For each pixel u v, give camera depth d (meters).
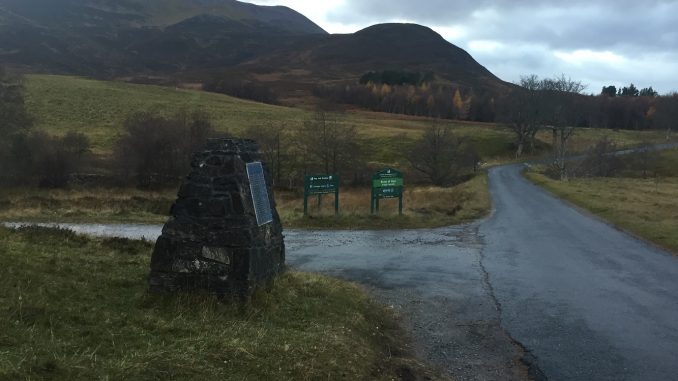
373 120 100.94
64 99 74.38
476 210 25.50
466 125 111.88
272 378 4.88
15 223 18.92
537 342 7.44
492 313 8.85
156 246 6.97
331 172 47.81
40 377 3.85
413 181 54.59
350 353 5.90
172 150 43.22
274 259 8.16
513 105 90.75
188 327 5.70
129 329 5.35
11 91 39.88
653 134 110.31
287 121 75.38
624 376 6.26
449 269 12.37
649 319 8.53
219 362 4.92
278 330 6.16
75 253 9.05
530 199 32.84
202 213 6.93
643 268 12.57
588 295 10.04
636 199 30.11
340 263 12.90
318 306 7.44
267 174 8.38
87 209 24.61
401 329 7.94
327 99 150.00
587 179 55.47
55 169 38.50
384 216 20.64
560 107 77.00
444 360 6.77
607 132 110.69
